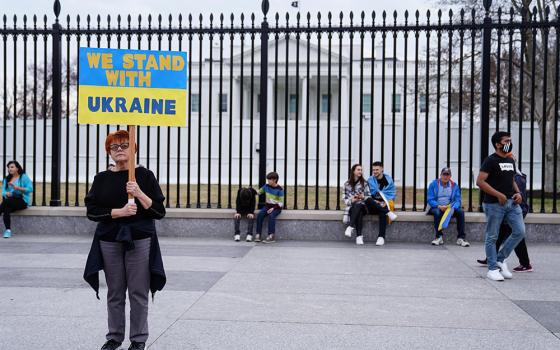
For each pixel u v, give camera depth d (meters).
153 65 4.47
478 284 6.43
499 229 6.85
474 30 9.10
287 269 7.23
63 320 4.92
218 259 7.89
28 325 4.77
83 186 18.64
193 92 31.08
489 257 6.74
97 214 3.93
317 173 9.86
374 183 9.55
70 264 7.45
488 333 4.61
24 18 9.76
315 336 4.51
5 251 8.41
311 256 8.16
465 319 5.02
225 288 6.15
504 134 6.70
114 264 3.98
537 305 5.52
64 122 20.00
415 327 4.77
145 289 4.02
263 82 9.73
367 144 20.28
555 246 9.01
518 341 4.41
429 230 9.45
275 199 9.59
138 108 4.45
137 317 3.98
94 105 4.42
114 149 4.05
